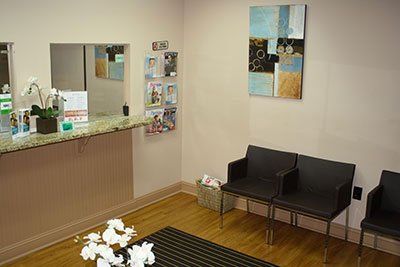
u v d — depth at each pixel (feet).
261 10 13.05
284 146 13.57
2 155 10.60
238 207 14.99
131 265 5.87
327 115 12.53
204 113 15.33
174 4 14.71
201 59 15.01
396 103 11.32
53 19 11.28
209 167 15.62
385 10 11.12
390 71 11.28
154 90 14.34
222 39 14.35
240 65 14.06
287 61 12.85
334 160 12.62
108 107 13.33
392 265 11.34
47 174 11.72
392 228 10.21
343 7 11.73
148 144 14.73
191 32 15.10
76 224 12.73
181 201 15.53
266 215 14.30
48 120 10.81
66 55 11.89
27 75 10.96
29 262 11.17
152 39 14.10
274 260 11.48
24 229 11.44
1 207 10.85
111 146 13.39
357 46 11.69
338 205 11.28
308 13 12.34
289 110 13.25
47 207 11.89
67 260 11.32
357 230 12.51
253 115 14.08
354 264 11.35
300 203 11.59
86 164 12.73
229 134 14.83
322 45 12.26
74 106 11.91
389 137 11.57
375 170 11.94
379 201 11.34
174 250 11.89
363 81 11.74
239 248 12.10
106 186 13.48
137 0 13.37
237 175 13.51
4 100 10.31
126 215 14.20
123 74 13.61
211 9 14.43
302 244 12.42
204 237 12.73
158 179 15.43
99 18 12.36
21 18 10.62
